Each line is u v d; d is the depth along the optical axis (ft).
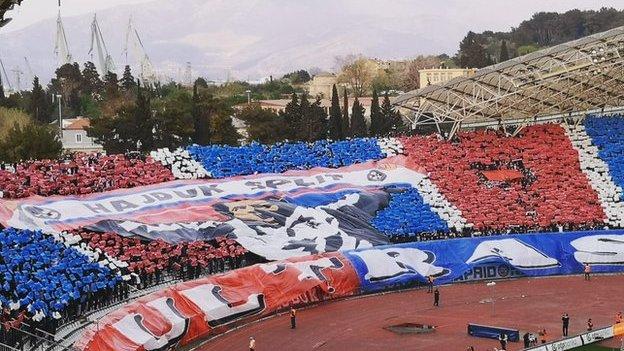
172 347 198.90
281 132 469.98
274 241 280.10
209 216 286.87
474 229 319.06
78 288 212.64
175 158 326.24
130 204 282.77
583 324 224.94
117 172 307.17
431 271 283.18
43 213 256.52
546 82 347.15
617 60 333.01
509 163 362.53
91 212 268.62
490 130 390.83
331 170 343.87
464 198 335.88
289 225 293.84
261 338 213.87
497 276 293.84
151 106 508.53
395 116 483.10
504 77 339.98
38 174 288.92
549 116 408.26
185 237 268.62
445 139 375.04
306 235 289.53
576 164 362.94
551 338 209.46
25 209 254.68
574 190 345.51
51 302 192.44
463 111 372.17
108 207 276.00
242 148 345.92
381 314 242.58
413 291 278.46
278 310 246.27
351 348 202.69
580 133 382.22
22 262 209.56
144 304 201.46
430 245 288.92
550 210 331.98
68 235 242.78
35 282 198.90
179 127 426.10
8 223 240.53
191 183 310.86
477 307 249.96
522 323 227.61
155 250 257.34
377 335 216.13
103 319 188.24
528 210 331.36
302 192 321.32
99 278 223.92
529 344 199.11
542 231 320.29
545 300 258.57
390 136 414.62
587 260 301.43
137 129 408.26
